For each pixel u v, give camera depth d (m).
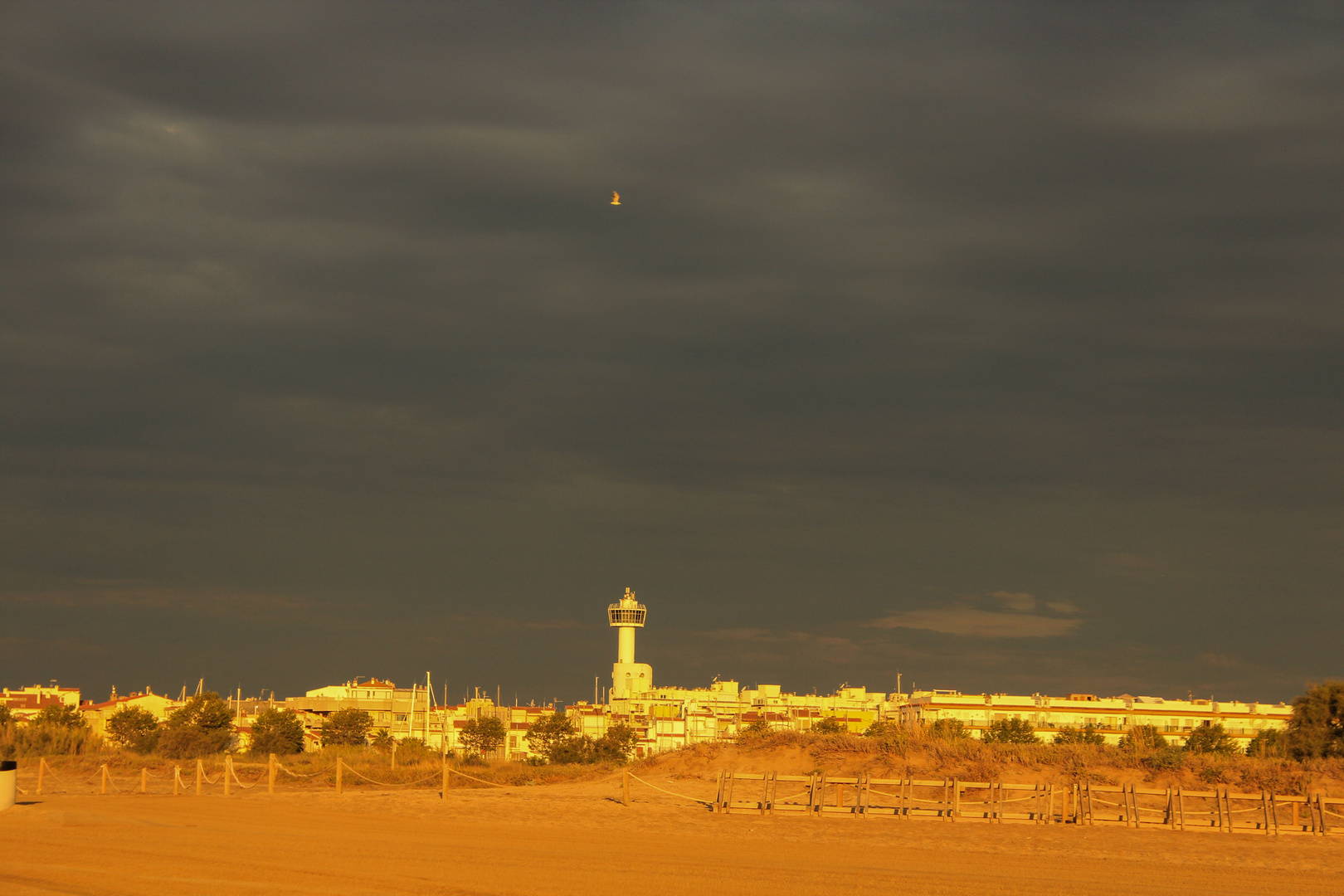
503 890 23.31
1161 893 25.08
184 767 62.66
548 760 122.06
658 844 31.27
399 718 158.00
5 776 36.00
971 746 50.44
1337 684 61.31
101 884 23.59
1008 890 24.88
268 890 22.98
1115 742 153.12
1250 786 43.69
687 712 172.88
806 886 24.64
